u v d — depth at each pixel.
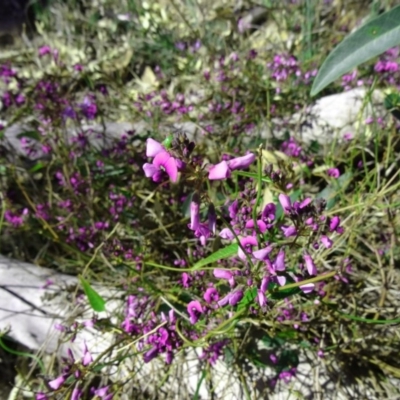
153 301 0.18
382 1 0.31
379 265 0.18
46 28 0.36
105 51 0.34
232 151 0.22
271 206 0.13
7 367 0.20
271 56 0.29
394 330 0.18
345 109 0.24
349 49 0.12
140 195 0.22
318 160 0.23
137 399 0.18
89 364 0.16
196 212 0.11
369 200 0.18
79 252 0.21
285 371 0.17
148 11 0.33
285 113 0.25
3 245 0.24
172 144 0.11
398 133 0.22
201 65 0.29
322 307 0.17
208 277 0.17
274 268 0.12
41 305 0.20
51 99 0.24
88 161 0.24
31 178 0.24
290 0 0.32
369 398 0.17
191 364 0.18
